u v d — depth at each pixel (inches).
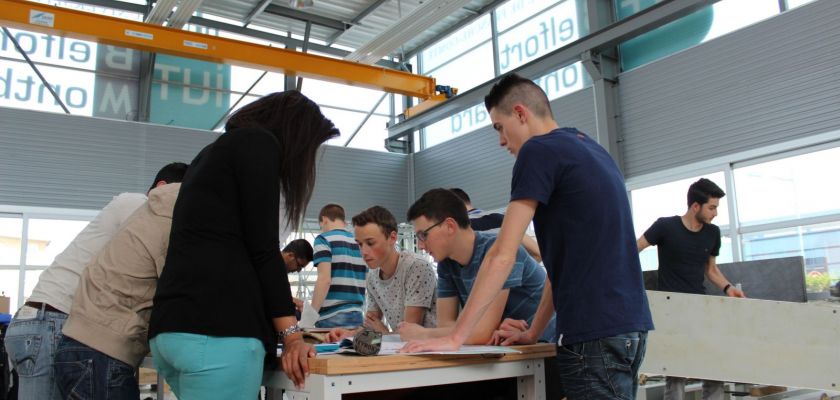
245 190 45.9
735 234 235.1
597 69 278.2
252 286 45.4
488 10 352.5
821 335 73.9
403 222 388.8
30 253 284.8
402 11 351.6
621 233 50.2
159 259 51.4
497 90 58.9
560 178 50.2
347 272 130.2
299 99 52.5
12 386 108.3
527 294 68.4
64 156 297.9
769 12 235.3
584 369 48.1
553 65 289.1
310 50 377.1
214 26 344.8
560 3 314.8
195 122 338.3
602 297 48.0
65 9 252.7
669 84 262.4
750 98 234.5
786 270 116.6
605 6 295.0
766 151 227.3
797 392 116.9
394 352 48.7
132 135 315.9
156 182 69.5
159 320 44.1
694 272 125.0
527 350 55.1
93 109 315.6
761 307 78.1
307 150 51.9
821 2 217.9
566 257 49.9
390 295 95.7
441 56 388.8
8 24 245.1
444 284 75.4
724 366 79.7
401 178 394.6
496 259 50.1
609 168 52.5
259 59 289.9
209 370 42.9
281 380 49.6
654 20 244.4
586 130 292.2
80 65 315.9
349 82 312.8
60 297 60.8
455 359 50.1
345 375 43.9
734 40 242.2
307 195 52.2
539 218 52.6
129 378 51.4
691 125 252.5
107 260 51.8
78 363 49.3
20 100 297.3
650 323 50.0
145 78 327.9
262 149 47.1
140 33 266.4
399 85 328.2
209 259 44.6
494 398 59.2
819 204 213.5
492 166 341.1
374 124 394.9
